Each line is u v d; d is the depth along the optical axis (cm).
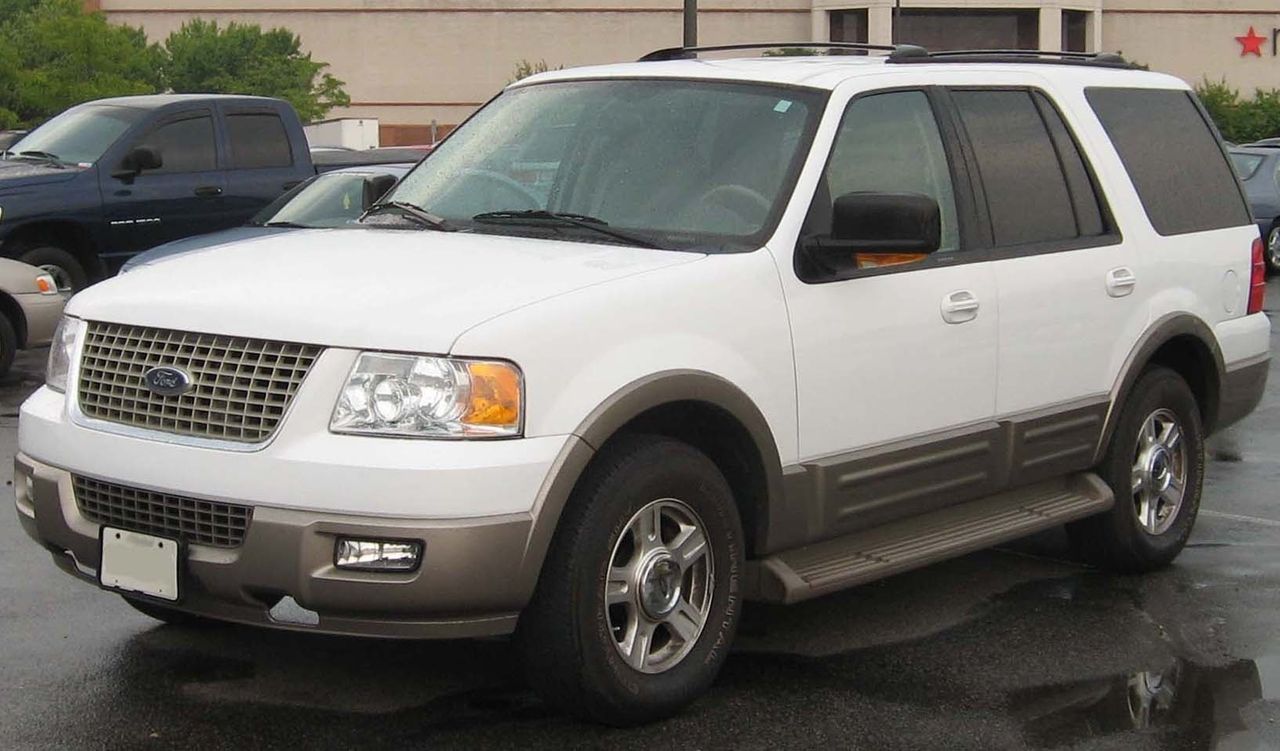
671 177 570
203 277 517
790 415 539
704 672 519
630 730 504
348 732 496
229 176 1562
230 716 508
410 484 450
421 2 6394
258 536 459
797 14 6356
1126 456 681
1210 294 724
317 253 538
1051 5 6219
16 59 3756
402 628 462
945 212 609
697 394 503
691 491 511
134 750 480
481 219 577
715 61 634
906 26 6247
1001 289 615
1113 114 703
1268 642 604
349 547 455
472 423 459
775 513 539
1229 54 6550
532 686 497
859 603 647
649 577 502
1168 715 525
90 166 1478
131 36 5038
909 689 545
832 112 576
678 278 512
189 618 591
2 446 966
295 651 570
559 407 471
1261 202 2231
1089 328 655
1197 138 747
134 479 480
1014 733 505
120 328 504
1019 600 655
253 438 468
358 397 460
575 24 6412
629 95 609
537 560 465
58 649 569
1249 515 811
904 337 576
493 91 6438
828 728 507
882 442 574
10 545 712
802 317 543
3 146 2169
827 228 559
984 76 648
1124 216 682
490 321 467
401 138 6450
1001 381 618
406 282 494
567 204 577
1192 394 720
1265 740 504
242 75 5138
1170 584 685
